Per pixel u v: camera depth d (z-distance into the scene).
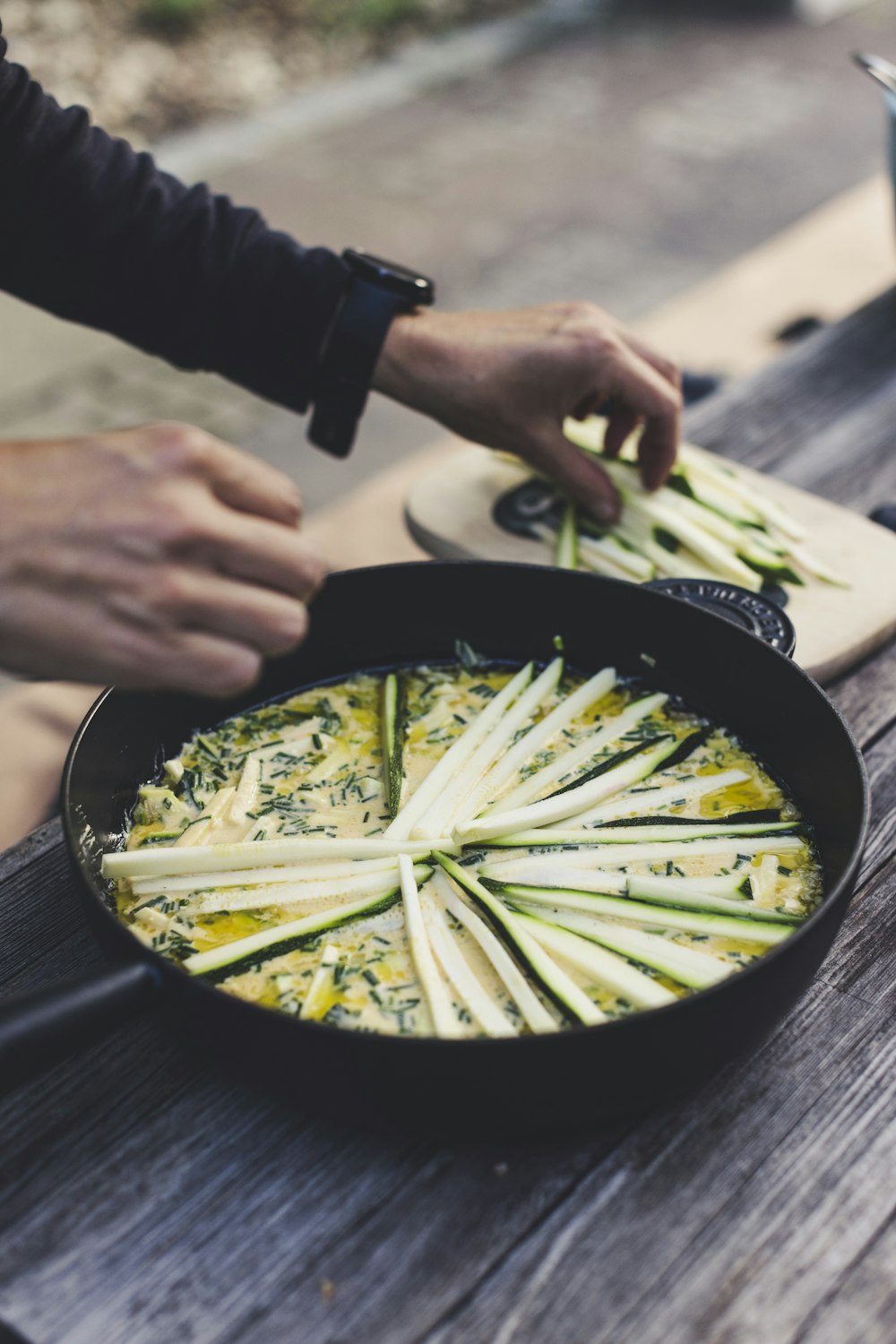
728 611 0.89
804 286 2.22
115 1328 0.65
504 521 1.04
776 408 1.16
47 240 0.92
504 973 0.73
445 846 0.79
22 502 0.61
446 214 3.13
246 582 0.64
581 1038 0.64
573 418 1.02
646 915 0.75
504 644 0.90
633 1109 0.69
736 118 3.71
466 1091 0.66
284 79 3.94
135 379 2.43
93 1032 0.66
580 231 3.04
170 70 3.84
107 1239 0.68
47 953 0.77
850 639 0.93
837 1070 0.72
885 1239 0.67
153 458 0.62
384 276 0.96
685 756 0.84
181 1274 0.67
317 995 0.72
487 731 0.86
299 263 0.95
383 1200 0.69
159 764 0.84
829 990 0.75
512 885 0.77
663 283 2.79
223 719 0.87
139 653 0.62
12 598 0.61
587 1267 0.67
